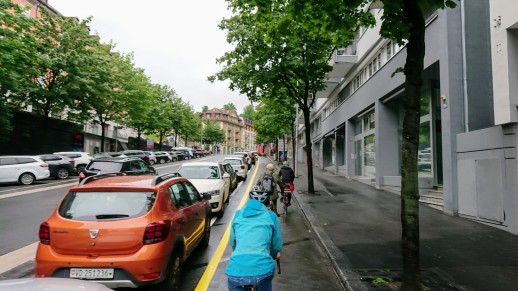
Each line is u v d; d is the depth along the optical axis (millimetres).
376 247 7164
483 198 9336
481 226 9047
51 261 4281
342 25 7137
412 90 5336
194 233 6078
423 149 15172
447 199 10898
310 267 6273
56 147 33062
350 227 9070
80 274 4242
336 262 6164
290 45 13930
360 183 21094
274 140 55562
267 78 14477
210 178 12234
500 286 5062
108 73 30000
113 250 4305
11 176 19234
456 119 10812
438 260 6285
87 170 13180
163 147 69438
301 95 16641
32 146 28750
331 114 32562
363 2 6613
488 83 10852
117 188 4789
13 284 2463
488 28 11078
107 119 36812
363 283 5199
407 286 5000
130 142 55250
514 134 8180
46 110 28297
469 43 10969
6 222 9859
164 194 5047
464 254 6652
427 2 5441
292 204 13875
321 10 6832
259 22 7609
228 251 7113
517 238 7816
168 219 4730
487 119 10750
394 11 5352
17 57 18875
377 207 12273
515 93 8055
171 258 4648
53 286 2445
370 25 7625
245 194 16703
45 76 27469
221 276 5672
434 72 13172
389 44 17141
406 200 5301
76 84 27328
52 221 4484
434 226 9086
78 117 30000
